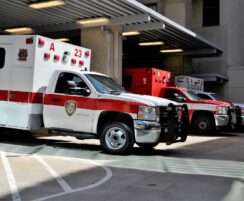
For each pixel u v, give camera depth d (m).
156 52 26.30
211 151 11.00
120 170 7.66
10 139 12.34
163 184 6.54
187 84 19.64
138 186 6.37
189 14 29.72
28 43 10.59
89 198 5.61
